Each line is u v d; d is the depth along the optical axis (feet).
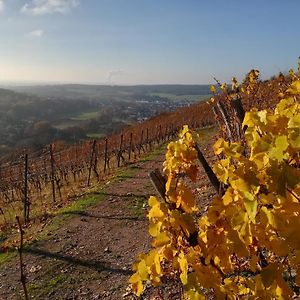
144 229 30.04
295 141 4.37
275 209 4.72
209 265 5.69
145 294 19.35
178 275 6.93
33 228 33.81
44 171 65.72
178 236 5.87
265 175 4.66
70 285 22.39
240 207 5.12
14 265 25.91
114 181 48.08
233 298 5.56
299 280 4.85
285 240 4.57
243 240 4.96
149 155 69.82
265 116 5.07
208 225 5.67
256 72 22.00
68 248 27.71
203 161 8.11
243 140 10.89
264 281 4.89
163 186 6.77
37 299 21.26
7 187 53.88
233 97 10.69
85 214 35.29
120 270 23.50
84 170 62.54
